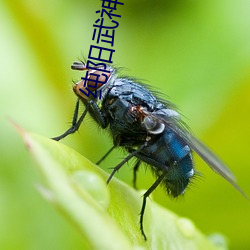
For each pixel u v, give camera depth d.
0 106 0.09
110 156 0.10
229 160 0.10
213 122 0.10
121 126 0.09
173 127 0.09
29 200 0.09
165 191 0.09
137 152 0.09
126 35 0.10
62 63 0.10
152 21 0.10
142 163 0.09
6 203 0.09
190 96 0.10
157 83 0.10
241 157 0.10
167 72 0.10
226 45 0.10
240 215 0.10
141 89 0.09
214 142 0.10
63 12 0.10
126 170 0.10
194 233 0.09
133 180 0.09
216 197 0.10
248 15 0.10
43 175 0.07
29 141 0.07
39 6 0.10
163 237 0.08
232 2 0.10
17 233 0.09
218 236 0.09
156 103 0.09
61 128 0.09
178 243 0.08
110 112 0.09
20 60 0.09
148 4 0.10
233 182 0.09
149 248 0.08
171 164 0.09
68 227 0.09
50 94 0.09
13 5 0.09
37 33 0.10
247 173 0.10
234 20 0.10
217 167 0.09
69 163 0.08
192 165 0.09
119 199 0.08
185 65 0.10
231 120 0.10
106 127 0.09
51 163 0.07
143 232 0.08
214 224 0.10
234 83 0.10
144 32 0.10
